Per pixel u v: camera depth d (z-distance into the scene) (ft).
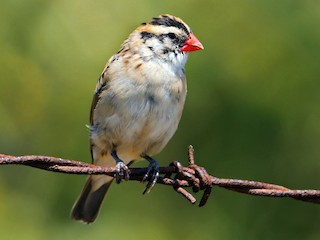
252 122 39.34
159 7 38.70
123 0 38.75
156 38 31.76
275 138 39.70
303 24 39.37
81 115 39.34
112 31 38.52
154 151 32.04
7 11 39.88
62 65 39.09
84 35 38.73
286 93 39.14
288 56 39.09
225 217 40.83
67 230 39.11
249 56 39.04
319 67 39.06
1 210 39.52
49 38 39.22
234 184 25.79
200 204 26.30
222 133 39.73
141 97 30.58
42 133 40.45
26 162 24.67
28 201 40.45
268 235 40.88
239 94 39.14
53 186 40.70
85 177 40.45
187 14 38.86
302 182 40.27
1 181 40.75
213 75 38.91
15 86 40.09
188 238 39.91
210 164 40.01
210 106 39.34
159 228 39.24
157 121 30.81
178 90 31.14
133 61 31.01
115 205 39.68
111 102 30.73
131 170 28.35
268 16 39.40
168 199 40.45
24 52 39.70
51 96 39.65
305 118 39.37
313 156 39.93
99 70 38.45
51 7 39.45
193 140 40.04
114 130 30.96
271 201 41.22
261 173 39.93
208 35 38.93
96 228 38.86
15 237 38.55
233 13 39.17
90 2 38.91
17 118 40.70
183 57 31.99
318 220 41.42
